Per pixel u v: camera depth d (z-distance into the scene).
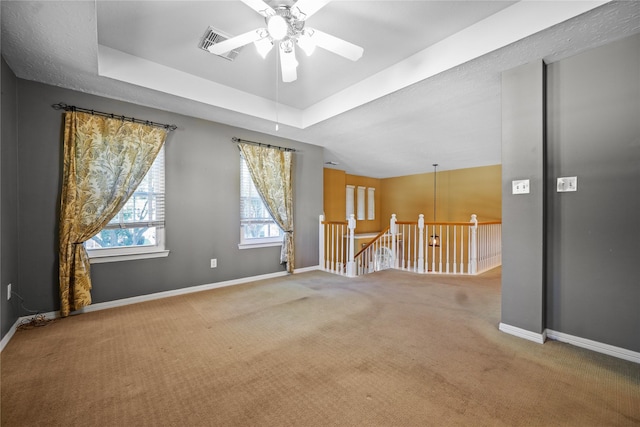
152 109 3.32
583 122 2.14
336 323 2.57
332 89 3.46
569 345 2.15
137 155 3.15
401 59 2.79
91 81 2.66
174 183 3.48
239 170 4.07
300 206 4.86
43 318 2.63
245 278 4.11
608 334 2.02
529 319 2.26
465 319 2.66
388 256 5.95
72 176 2.75
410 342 2.19
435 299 3.28
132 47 2.58
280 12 1.72
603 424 1.34
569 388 1.61
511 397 1.53
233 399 1.53
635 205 1.94
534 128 2.27
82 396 1.56
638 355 1.91
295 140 4.81
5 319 2.22
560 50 2.14
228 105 3.37
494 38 2.14
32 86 2.65
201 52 2.66
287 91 3.53
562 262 2.23
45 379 1.71
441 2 2.02
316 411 1.44
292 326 2.51
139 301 3.20
